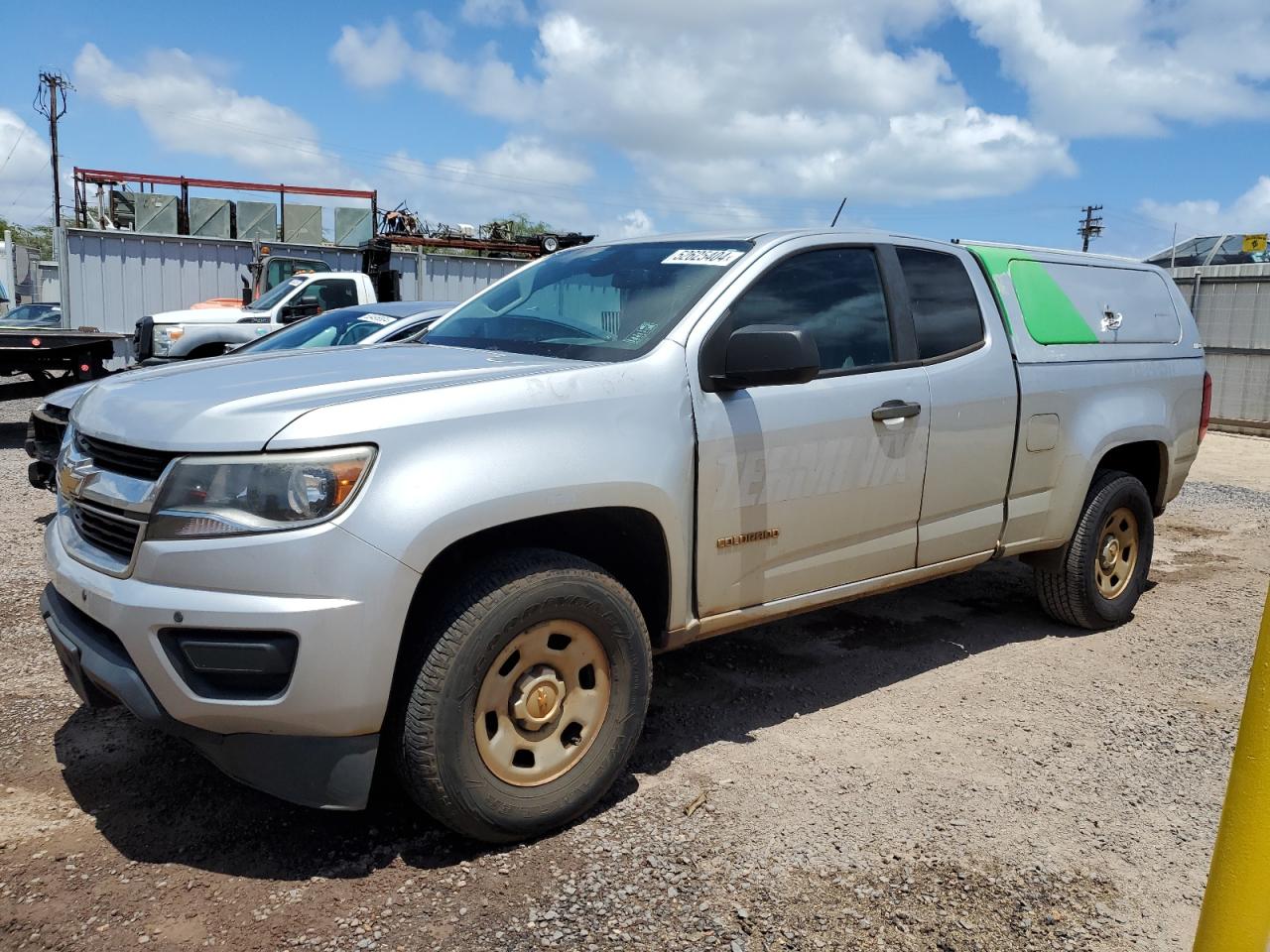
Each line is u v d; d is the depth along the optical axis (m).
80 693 3.02
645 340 3.43
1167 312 5.61
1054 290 4.89
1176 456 5.47
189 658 2.62
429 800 2.80
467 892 2.75
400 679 2.81
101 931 2.54
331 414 2.68
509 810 2.90
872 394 3.88
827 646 4.93
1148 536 5.44
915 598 5.82
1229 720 4.12
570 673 3.06
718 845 3.02
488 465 2.82
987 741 3.84
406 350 3.75
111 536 2.83
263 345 7.75
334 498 2.61
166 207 22.11
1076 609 5.11
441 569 2.97
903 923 2.67
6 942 2.48
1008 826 3.20
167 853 2.91
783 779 3.47
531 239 22.38
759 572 3.62
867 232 4.18
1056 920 2.71
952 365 4.24
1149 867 2.99
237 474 2.61
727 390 3.45
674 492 3.26
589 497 3.01
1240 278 14.98
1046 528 4.81
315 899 2.70
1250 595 6.15
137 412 2.90
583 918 2.64
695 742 3.77
